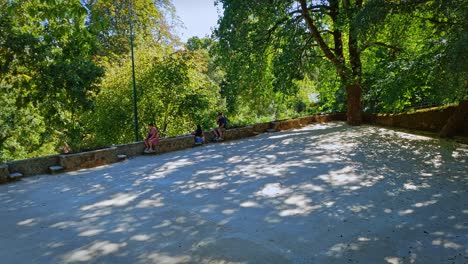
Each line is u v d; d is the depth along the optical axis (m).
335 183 8.85
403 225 6.15
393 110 18.67
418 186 8.40
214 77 35.72
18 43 13.23
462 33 10.09
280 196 7.97
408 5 12.12
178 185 9.20
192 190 8.70
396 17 15.09
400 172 9.73
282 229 6.12
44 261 5.22
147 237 5.97
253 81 20.80
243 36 18.33
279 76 18.91
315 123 22.22
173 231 6.20
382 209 6.95
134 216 7.00
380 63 18.20
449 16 11.42
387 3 12.51
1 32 13.38
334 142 14.88
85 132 24.62
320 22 19.22
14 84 14.91
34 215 7.19
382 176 9.37
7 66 14.03
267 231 6.06
